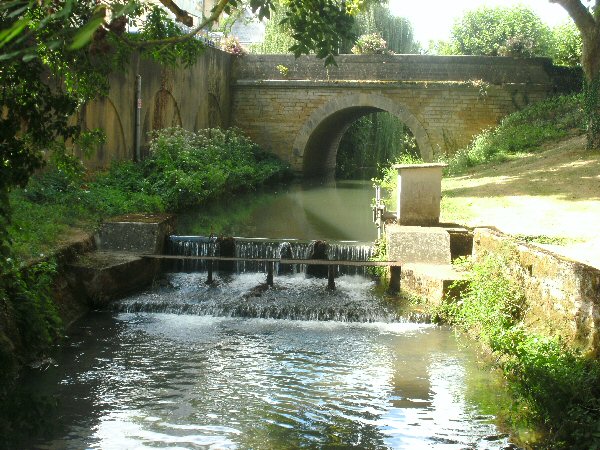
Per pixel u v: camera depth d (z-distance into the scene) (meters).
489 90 27.56
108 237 13.13
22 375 8.58
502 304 9.61
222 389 8.32
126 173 18.61
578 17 21.05
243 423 7.43
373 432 7.23
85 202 14.35
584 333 7.79
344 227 18.00
